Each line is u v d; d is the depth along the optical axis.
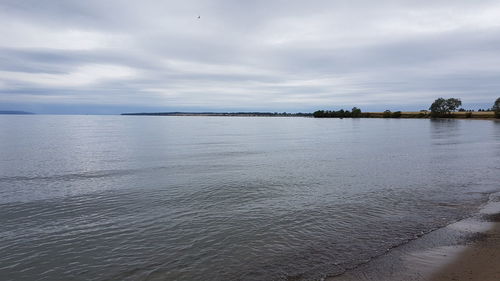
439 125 134.50
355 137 74.81
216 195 20.98
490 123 148.00
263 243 13.27
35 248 13.16
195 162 35.50
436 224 14.72
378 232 14.04
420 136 74.50
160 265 11.59
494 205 17.45
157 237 14.12
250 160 37.09
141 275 10.95
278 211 17.44
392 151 45.75
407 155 40.97
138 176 27.55
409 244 12.57
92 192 21.97
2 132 91.38
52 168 31.70
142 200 19.94
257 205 18.69
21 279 10.90
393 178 25.95
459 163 33.25
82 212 17.72
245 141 64.69
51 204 19.17
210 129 120.81
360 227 14.74
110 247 13.17
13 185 24.16
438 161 35.03
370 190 21.86
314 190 22.16
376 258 11.47
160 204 19.12
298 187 23.11
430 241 12.74
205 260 11.89
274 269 11.05
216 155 41.75
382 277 10.07
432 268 10.47
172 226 15.41
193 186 23.55
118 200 19.97
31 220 16.45
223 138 73.06
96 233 14.65
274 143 60.12
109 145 54.94
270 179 25.97
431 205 17.88
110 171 30.00
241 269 11.14
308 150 47.97
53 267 11.64
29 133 87.94
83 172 29.48
